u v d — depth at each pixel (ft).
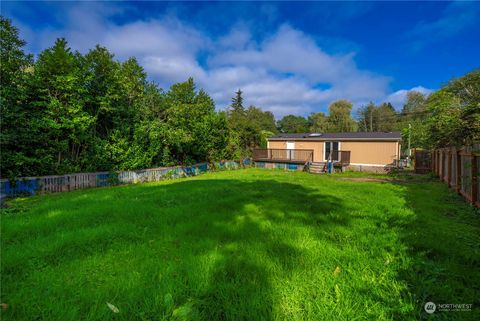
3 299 7.07
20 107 28.07
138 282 7.90
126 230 13.21
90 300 6.98
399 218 15.88
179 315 6.28
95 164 35.86
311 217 15.94
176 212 17.20
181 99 55.21
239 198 22.03
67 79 30.55
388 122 175.83
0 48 27.94
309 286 7.71
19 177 27.45
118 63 40.47
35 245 11.05
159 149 46.09
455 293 7.43
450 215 17.11
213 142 59.88
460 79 42.39
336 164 57.88
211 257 9.55
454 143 34.99
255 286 7.64
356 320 6.30
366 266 9.07
